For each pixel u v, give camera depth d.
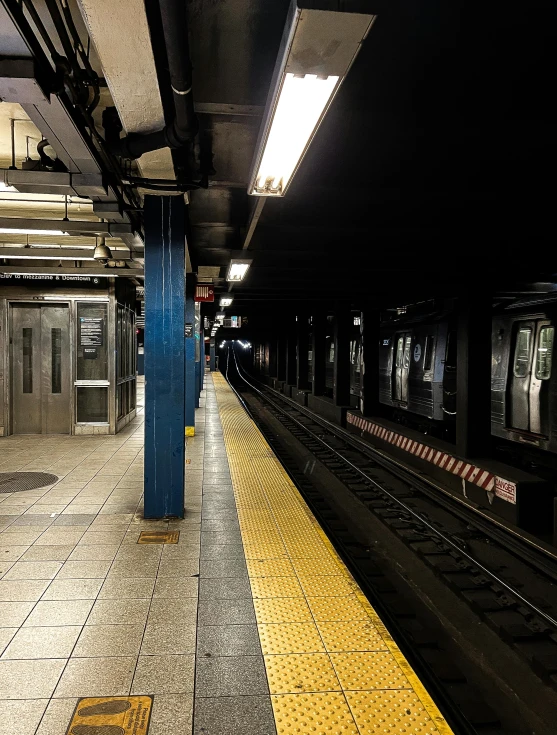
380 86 3.78
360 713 2.74
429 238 7.73
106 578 4.33
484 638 4.69
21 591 4.09
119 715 2.71
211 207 7.03
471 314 8.81
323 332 20.41
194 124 3.71
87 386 11.04
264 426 18.48
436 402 12.73
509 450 10.59
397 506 8.33
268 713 2.74
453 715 3.38
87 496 6.67
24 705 2.77
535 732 3.51
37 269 9.67
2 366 10.73
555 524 6.44
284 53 2.47
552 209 6.18
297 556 4.84
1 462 8.57
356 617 3.74
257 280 11.61
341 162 4.94
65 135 3.80
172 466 5.85
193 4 3.10
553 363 8.81
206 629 3.56
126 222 6.21
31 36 2.84
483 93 3.81
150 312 5.76
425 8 3.06
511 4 3.04
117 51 2.84
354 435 14.75
